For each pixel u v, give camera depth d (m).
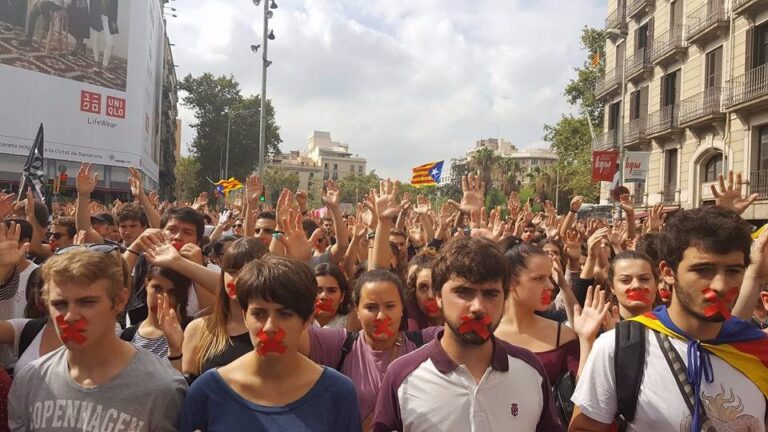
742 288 3.11
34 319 3.51
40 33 30.67
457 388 2.57
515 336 3.77
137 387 2.52
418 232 8.98
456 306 2.51
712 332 2.40
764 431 2.35
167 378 2.61
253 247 3.37
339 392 2.48
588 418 2.54
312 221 7.58
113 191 35.31
